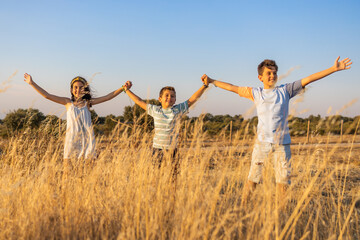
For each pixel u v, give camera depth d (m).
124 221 2.18
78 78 3.61
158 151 3.11
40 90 3.52
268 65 3.27
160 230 2.09
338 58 3.07
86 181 2.62
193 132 2.41
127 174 2.83
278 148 2.62
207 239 2.06
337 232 2.53
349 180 4.70
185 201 2.25
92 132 3.31
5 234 2.08
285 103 3.12
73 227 2.16
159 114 3.35
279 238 1.94
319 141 2.49
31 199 2.39
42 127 3.44
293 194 2.80
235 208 2.16
